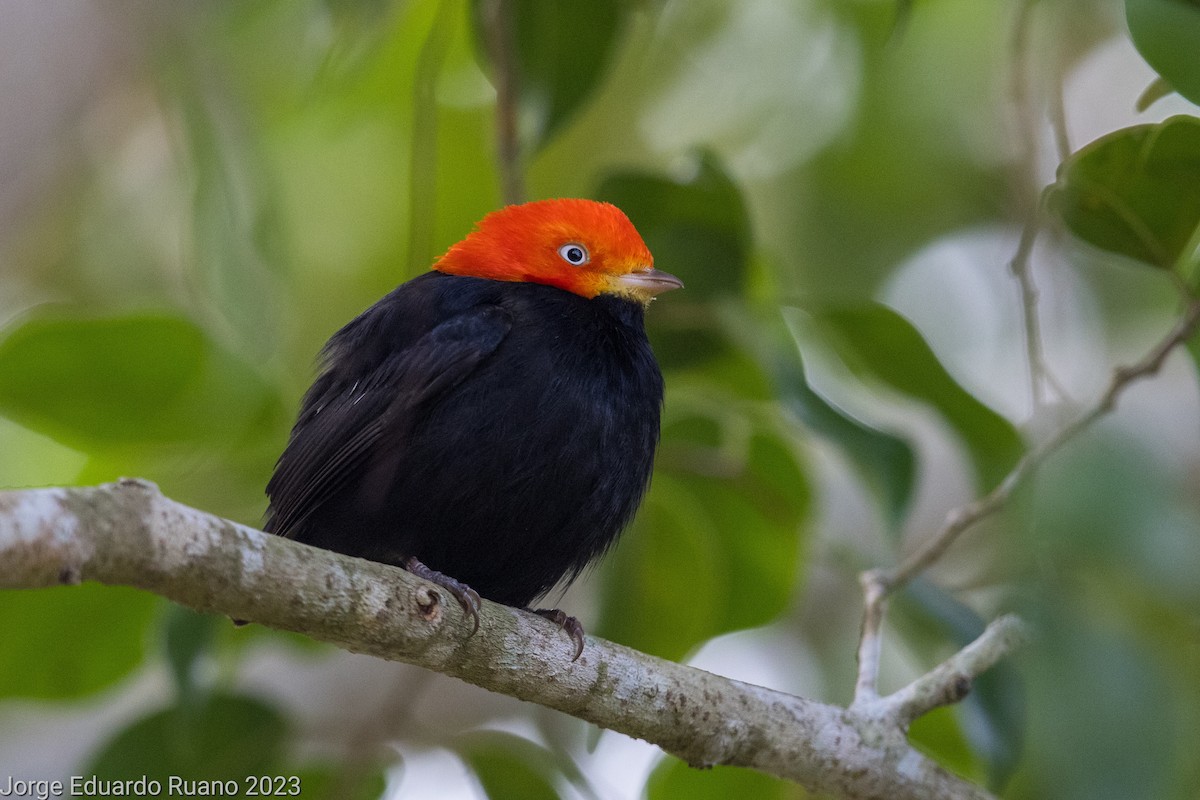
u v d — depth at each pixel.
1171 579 9.41
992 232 18.11
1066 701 9.31
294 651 11.82
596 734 11.03
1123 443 9.66
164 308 10.46
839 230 18.30
